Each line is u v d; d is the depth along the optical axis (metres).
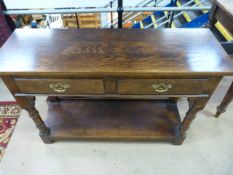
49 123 1.20
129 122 1.21
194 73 0.69
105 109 1.28
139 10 1.26
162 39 0.87
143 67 0.71
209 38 0.88
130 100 1.33
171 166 1.12
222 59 0.75
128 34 0.91
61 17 2.65
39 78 0.74
